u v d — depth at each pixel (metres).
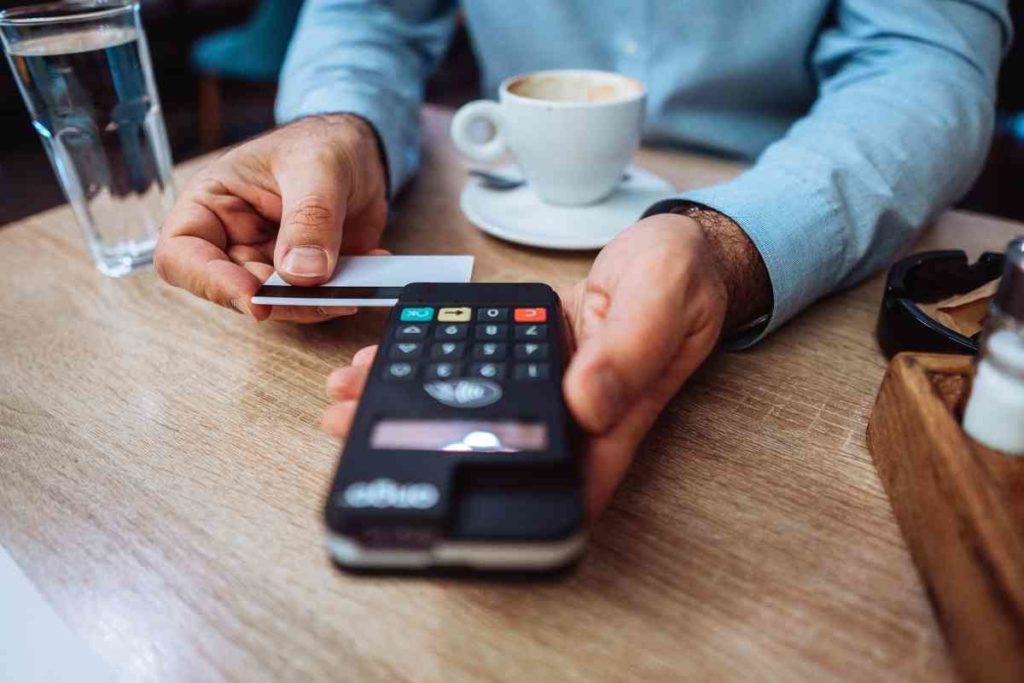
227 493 0.32
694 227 0.34
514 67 0.89
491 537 0.21
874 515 0.30
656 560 0.28
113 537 0.30
